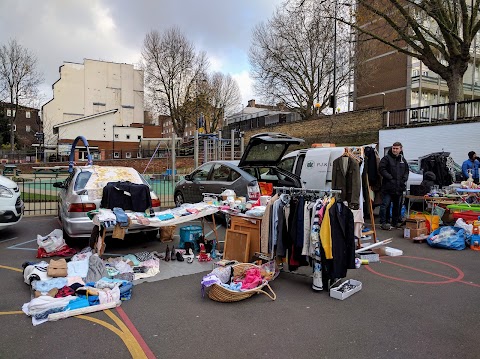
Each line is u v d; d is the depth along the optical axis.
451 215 8.65
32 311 3.88
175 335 3.59
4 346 3.35
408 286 5.02
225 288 4.34
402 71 30.50
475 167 11.40
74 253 6.40
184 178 10.77
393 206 8.96
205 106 42.97
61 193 8.26
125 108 59.16
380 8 18.72
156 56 42.56
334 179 7.07
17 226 9.03
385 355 3.22
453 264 6.05
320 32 25.88
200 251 6.22
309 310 4.21
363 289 4.91
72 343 3.42
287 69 31.36
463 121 16.08
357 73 30.03
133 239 7.65
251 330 3.70
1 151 41.22
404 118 20.06
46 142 52.16
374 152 8.62
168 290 4.82
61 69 55.03
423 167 10.95
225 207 6.28
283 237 5.10
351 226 4.79
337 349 3.33
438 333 3.63
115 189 6.39
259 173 9.49
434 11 16.06
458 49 17.06
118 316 4.01
